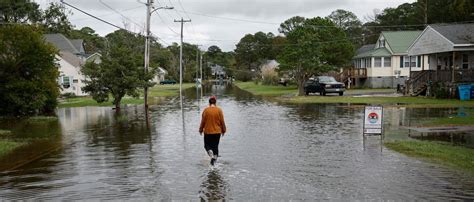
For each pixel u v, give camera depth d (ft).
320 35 174.50
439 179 31.01
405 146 43.80
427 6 228.02
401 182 30.27
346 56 176.86
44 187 30.17
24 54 85.40
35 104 85.10
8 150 45.52
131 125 68.39
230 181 31.07
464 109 84.28
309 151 42.80
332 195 27.32
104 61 98.53
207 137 37.60
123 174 33.71
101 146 47.78
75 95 160.45
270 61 333.42
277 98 140.67
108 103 122.93
